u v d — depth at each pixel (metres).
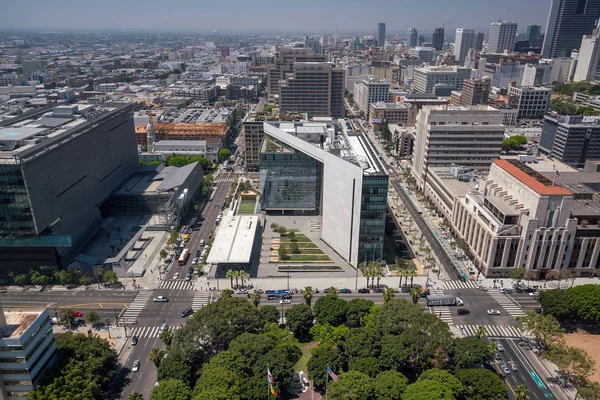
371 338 154.75
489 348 151.25
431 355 148.50
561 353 151.00
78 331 179.50
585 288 183.75
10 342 127.50
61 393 131.25
